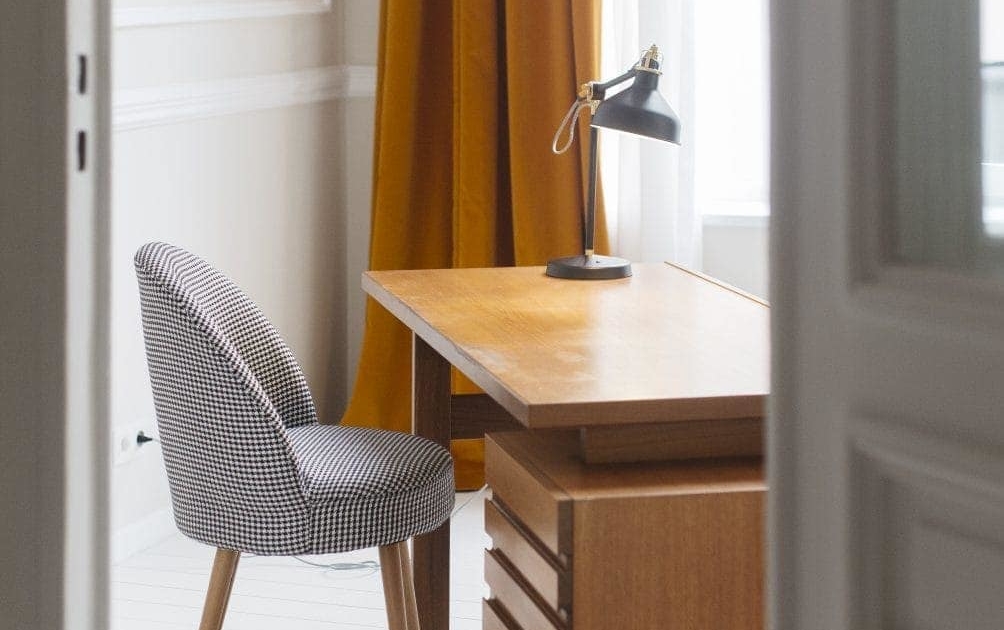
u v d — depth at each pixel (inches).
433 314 93.4
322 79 162.2
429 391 105.6
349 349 174.4
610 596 67.4
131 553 132.3
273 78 150.8
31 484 39.3
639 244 157.5
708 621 68.4
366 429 102.8
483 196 155.1
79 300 39.1
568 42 151.6
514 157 152.9
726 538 68.0
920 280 28.2
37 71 38.0
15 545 39.6
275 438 84.1
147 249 91.8
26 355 39.0
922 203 28.3
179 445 88.3
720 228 158.2
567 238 153.5
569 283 108.3
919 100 28.3
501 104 158.1
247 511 85.7
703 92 159.5
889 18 28.6
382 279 109.5
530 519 71.5
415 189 160.6
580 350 81.7
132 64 126.0
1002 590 26.9
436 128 160.7
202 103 137.1
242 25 145.2
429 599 104.8
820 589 31.0
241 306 103.3
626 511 67.1
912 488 28.8
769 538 32.0
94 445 40.2
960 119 27.6
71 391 39.1
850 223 29.3
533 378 73.9
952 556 28.0
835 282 29.9
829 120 29.8
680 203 154.2
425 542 104.2
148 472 134.5
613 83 111.5
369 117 170.6
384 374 161.2
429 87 159.9
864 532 29.7
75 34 38.0
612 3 154.5
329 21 165.2
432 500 90.9
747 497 67.8
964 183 27.5
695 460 73.3
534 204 153.3
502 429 108.2
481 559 133.8
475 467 157.5
